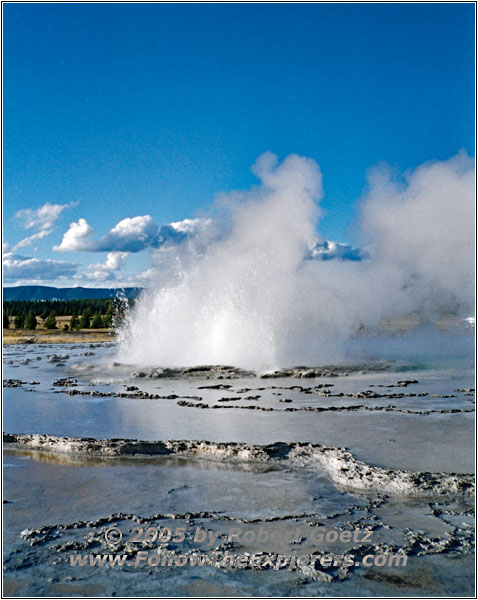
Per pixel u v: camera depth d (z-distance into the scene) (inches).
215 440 600.4
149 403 847.1
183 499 438.3
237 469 514.6
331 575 320.2
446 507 414.3
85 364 1392.7
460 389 904.9
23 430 665.6
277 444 569.3
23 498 446.0
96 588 312.2
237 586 311.7
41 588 312.8
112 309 3799.2
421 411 738.8
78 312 5147.6
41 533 380.2
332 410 759.7
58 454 576.7
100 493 454.9
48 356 1871.3
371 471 479.8
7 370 1409.9
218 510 414.6
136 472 511.2
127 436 626.5
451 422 674.2
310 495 443.2
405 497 434.0
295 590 306.8
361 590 305.7
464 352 1465.3
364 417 710.5
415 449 553.0
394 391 908.0
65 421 714.8
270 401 838.5
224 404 820.6
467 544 355.3
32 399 905.5
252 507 419.5
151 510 416.8
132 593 307.0
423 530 376.2
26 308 5255.9
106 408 807.7
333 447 557.9
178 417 729.0
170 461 544.1
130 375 1165.1
